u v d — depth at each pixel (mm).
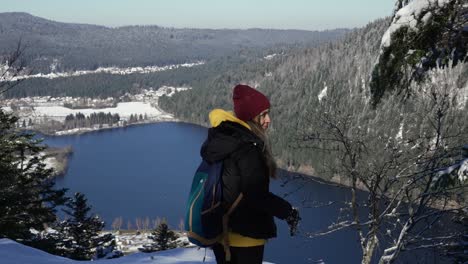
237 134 2051
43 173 14359
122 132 177125
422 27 3799
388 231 5898
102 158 121125
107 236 24984
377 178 5449
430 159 5070
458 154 4984
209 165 2135
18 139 13344
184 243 30203
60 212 65938
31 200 13844
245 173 1996
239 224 2104
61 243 20688
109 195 85250
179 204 79000
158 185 91438
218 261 2295
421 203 5219
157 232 30125
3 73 8906
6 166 12797
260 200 2027
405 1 4145
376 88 4160
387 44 3936
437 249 5809
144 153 126812
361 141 5605
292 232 2154
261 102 2104
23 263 5168
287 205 2102
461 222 5516
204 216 2080
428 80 4273
